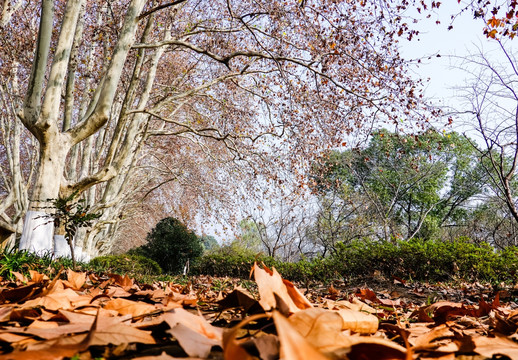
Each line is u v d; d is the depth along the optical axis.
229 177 16.70
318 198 17.06
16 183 13.27
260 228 18.72
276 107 12.62
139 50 9.58
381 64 9.68
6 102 12.88
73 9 7.50
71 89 9.59
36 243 7.27
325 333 0.63
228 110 13.59
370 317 0.96
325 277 9.35
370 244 8.77
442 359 0.71
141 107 10.21
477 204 22.72
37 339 0.68
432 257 7.27
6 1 9.92
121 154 9.64
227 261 13.85
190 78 14.38
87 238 13.27
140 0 8.25
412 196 22.34
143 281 7.55
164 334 0.80
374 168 17.14
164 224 19.45
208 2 12.87
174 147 17.66
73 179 11.73
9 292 1.22
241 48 13.39
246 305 0.97
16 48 11.18
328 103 10.97
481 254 7.00
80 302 1.12
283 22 9.98
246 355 0.49
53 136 7.46
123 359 0.62
